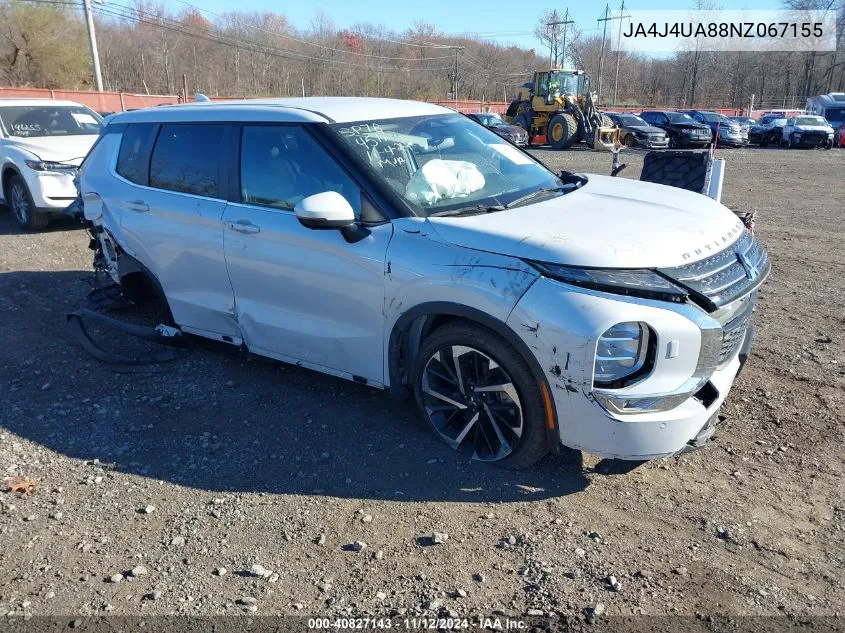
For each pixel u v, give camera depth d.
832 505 3.17
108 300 6.04
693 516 3.11
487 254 3.20
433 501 3.24
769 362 4.77
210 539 3.01
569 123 27.91
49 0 46.09
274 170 4.03
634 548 2.91
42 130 9.63
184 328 4.84
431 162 3.95
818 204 12.51
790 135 31.64
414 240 3.44
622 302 2.91
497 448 3.45
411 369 3.70
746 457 3.58
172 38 68.94
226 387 4.46
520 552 2.89
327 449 3.70
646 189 4.18
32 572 2.83
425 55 87.38
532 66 90.56
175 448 3.75
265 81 74.12
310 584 2.74
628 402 2.97
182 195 4.52
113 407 4.22
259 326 4.23
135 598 2.68
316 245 3.76
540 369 3.07
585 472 3.46
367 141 3.87
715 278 3.12
